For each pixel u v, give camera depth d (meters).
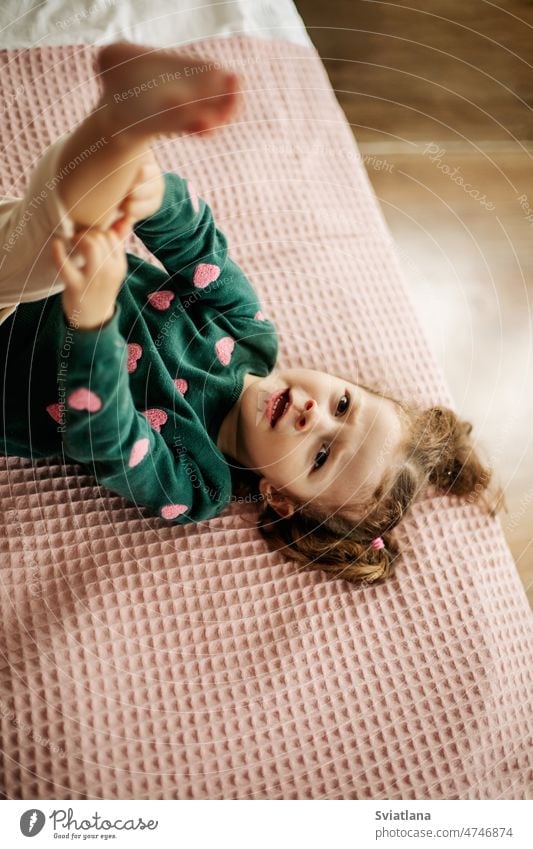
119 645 0.81
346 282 1.01
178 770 0.78
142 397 0.79
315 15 1.28
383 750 0.83
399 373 0.99
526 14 1.33
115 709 0.78
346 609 0.87
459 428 0.97
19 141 0.96
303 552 0.88
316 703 0.84
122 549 0.84
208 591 0.85
